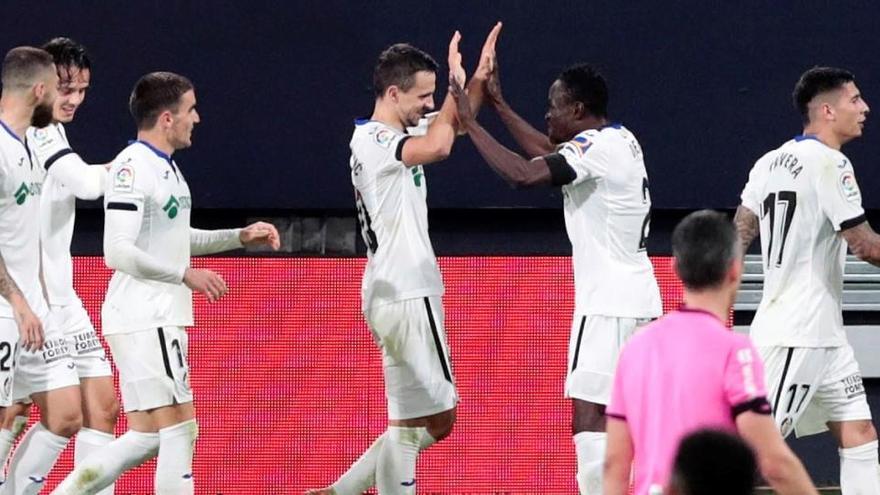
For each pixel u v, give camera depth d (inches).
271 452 1021.8
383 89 848.9
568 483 1024.9
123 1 1026.7
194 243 894.4
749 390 522.6
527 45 1031.0
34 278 827.4
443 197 1041.5
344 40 1034.1
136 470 1011.3
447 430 871.1
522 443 1026.1
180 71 1032.2
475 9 1031.6
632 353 547.8
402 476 856.9
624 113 1038.4
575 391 824.9
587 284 824.9
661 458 525.7
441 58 1032.2
